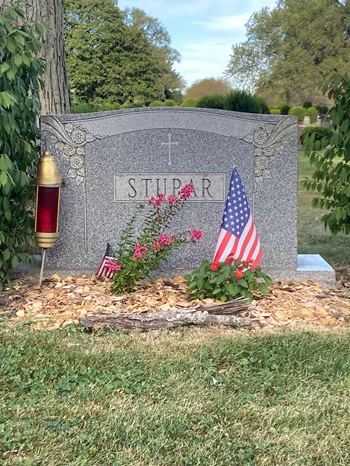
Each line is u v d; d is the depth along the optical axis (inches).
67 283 89.3
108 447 48.2
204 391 57.4
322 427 51.8
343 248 121.3
